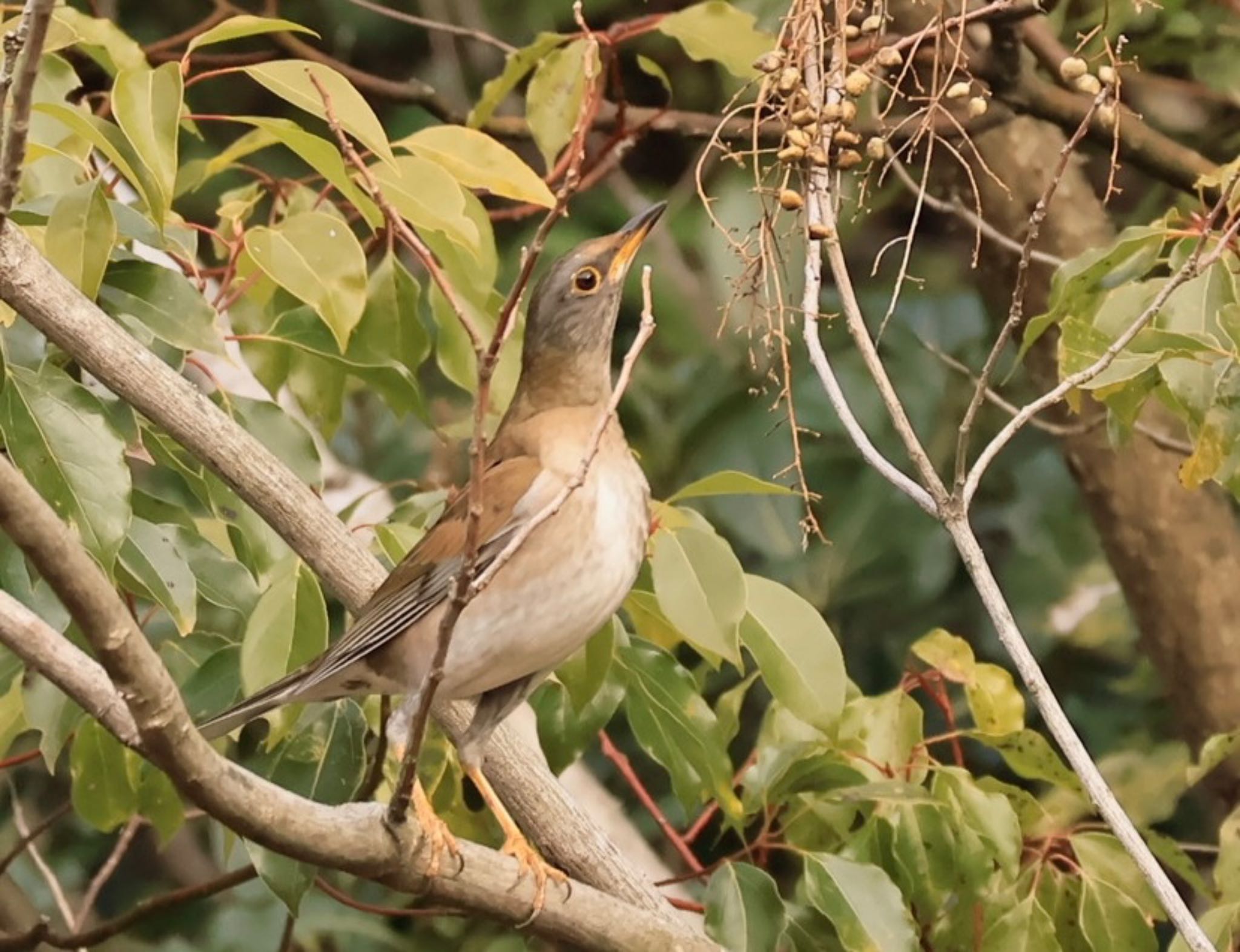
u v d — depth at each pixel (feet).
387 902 45.52
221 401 32.09
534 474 28.19
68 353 28.53
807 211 26.30
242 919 45.93
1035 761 32.96
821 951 31.58
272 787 23.38
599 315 29.71
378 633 27.50
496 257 33.14
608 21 53.01
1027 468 48.14
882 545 47.06
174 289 29.58
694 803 32.22
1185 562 40.75
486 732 28.12
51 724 30.04
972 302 48.98
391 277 33.17
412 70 56.34
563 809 30.89
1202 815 46.50
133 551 28.30
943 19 28.53
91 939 34.96
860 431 25.34
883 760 33.12
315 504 29.89
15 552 28.73
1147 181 50.85
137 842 50.78
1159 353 27.20
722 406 47.55
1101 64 37.19
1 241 27.20
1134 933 31.09
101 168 33.94
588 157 43.57
